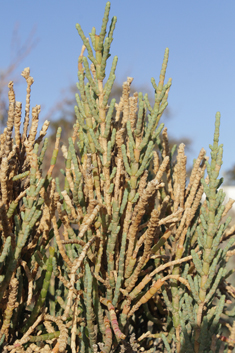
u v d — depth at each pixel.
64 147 0.60
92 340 0.55
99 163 0.60
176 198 0.61
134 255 0.56
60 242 0.54
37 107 0.59
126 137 0.61
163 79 0.58
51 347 0.59
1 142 0.61
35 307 0.56
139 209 0.55
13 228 0.59
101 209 0.56
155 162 0.64
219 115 0.55
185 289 0.60
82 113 0.58
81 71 0.61
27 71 0.62
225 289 0.62
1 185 0.56
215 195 0.55
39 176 0.60
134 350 0.56
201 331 0.55
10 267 0.55
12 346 0.54
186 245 0.60
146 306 0.61
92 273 0.55
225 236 0.61
